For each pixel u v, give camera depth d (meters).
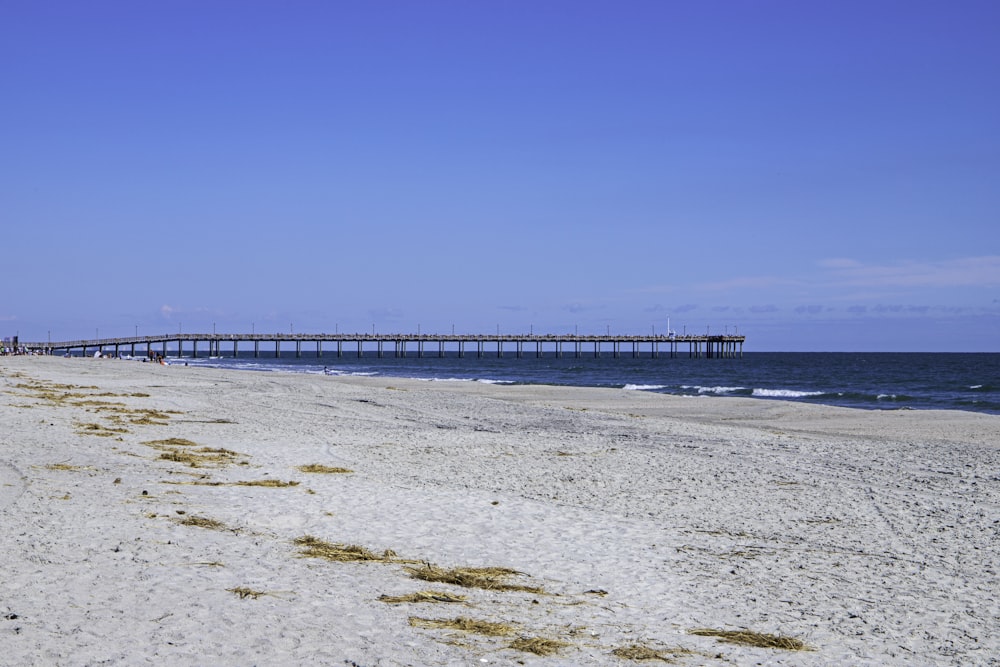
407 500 16.25
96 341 160.25
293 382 61.22
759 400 54.09
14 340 128.75
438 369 133.00
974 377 103.31
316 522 13.85
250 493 16.06
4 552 10.38
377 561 11.50
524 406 43.44
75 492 14.74
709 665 8.16
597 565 12.01
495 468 21.62
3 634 7.58
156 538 11.69
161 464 19.34
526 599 10.12
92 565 10.08
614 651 8.35
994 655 8.87
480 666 7.67
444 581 10.67
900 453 26.03
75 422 27.05
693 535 14.26
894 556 13.19
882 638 9.28
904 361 197.62
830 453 25.97
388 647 7.96
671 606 10.16
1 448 20.19
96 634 7.75
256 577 10.09
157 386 50.47
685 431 32.34
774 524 15.40
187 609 8.65
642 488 19.02
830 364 169.75
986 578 12.01
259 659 7.41
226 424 29.81
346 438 27.16
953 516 16.33
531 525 14.48
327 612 8.91
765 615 9.96
